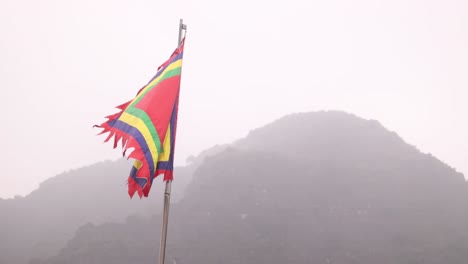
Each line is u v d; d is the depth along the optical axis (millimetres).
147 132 10734
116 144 10945
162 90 11250
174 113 11211
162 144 10789
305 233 110312
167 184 10539
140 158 10453
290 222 114125
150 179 10320
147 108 11023
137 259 99188
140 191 10320
